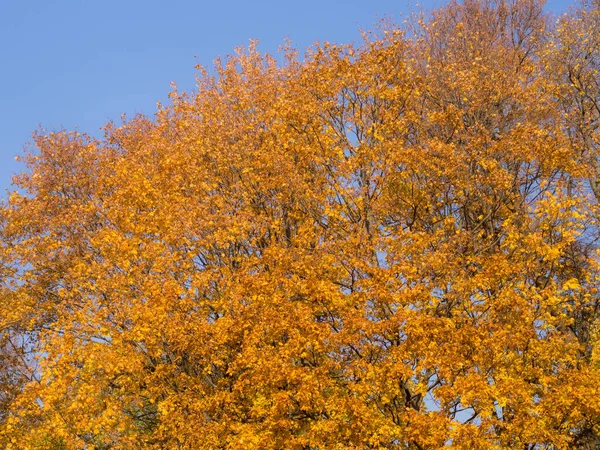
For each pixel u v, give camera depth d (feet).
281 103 66.28
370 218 59.77
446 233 63.41
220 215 61.82
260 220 62.13
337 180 61.31
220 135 69.26
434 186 63.77
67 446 57.00
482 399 46.60
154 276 60.54
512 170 66.08
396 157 59.16
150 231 63.41
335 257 55.72
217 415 58.23
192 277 59.77
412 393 52.34
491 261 55.11
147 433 65.57
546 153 61.00
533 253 56.80
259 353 52.49
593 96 78.69
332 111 64.95
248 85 75.92
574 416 48.32
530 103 72.13
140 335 56.59
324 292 52.47
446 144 64.49
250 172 66.64
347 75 63.21
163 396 61.46
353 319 49.75
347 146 63.87
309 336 50.80
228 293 58.85
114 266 64.13
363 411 47.67
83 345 59.72
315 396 49.57
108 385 63.87
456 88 72.54
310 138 64.28
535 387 52.34
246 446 50.21
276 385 52.49
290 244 61.93
